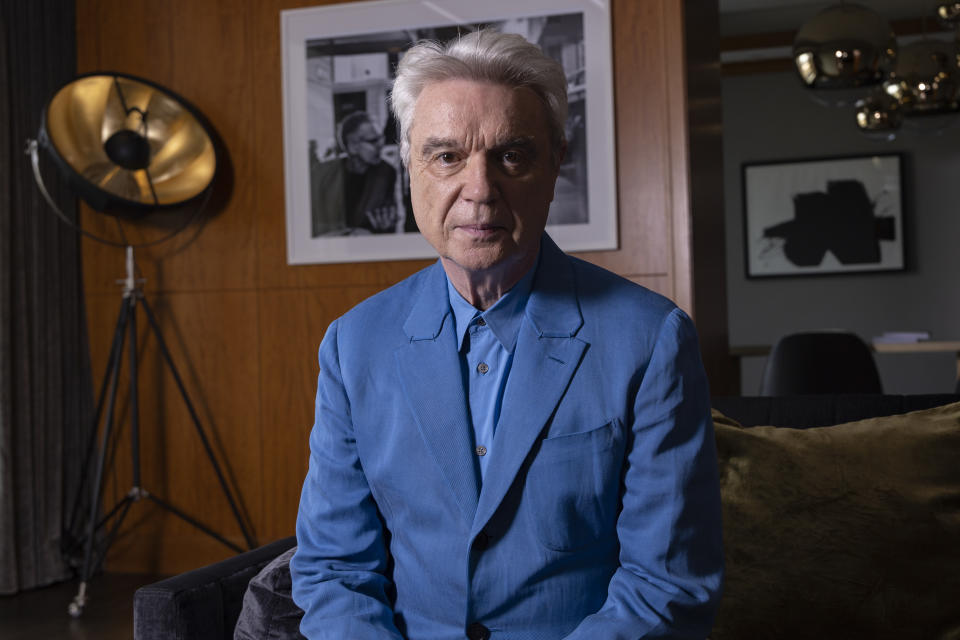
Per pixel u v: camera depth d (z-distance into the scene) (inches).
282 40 143.0
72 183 130.3
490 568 43.3
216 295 147.9
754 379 295.0
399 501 45.8
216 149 143.5
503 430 43.7
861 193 287.1
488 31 44.8
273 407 145.9
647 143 132.0
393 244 140.3
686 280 130.8
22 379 144.6
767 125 295.3
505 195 43.9
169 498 150.7
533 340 45.1
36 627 125.7
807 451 60.0
